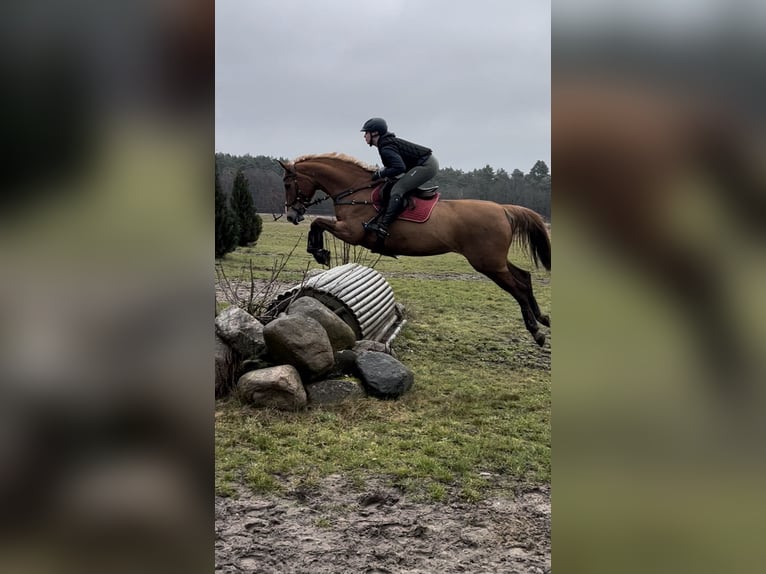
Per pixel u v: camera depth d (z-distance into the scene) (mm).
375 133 6254
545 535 2871
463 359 6426
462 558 2643
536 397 5176
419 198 6328
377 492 3312
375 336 6254
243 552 2627
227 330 4859
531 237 6438
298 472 3545
